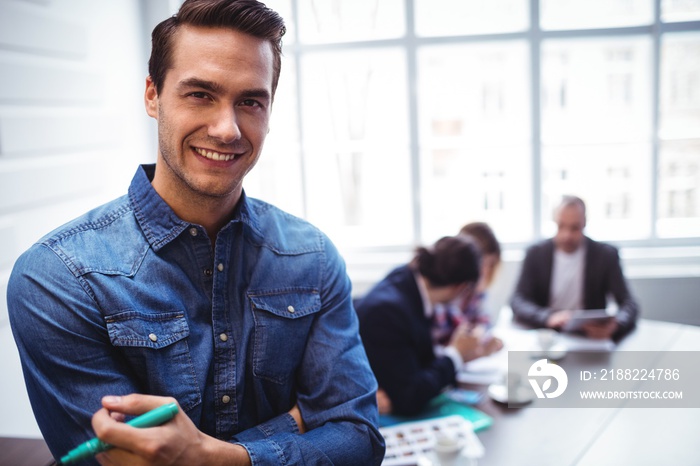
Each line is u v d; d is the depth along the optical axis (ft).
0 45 7.52
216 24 2.71
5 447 4.95
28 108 8.14
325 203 13.97
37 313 2.71
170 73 2.76
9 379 7.72
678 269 12.48
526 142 13.23
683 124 13.05
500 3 12.99
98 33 10.05
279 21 2.85
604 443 5.59
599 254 9.98
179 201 3.02
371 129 13.64
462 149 13.52
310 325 3.36
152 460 2.31
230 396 3.03
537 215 13.28
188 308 3.01
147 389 2.87
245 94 2.77
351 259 13.44
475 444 5.55
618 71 13.03
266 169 13.73
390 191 13.82
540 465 5.21
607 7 12.85
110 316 2.78
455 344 7.39
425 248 7.00
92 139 9.70
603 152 13.25
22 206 7.89
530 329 8.89
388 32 13.24
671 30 12.46
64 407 2.69
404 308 6.56
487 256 9.11
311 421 3.22
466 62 13.30
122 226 2.99
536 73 12.78
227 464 2.62
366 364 3.45
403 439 5.65
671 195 13.34
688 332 8.70
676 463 5.21
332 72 13.41
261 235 3.31
